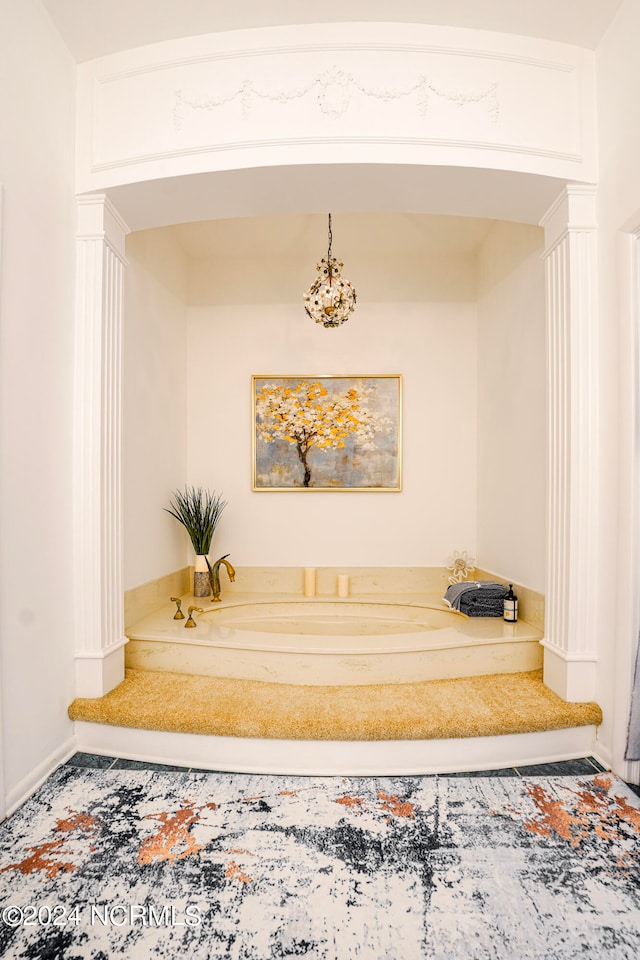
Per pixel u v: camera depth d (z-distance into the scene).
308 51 2.32
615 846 1.76
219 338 4.12
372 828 1.86
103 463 2.50
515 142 2.36
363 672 2.64
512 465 3.39
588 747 2.39
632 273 2.18
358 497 4.08
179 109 2.38
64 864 1.66
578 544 2.42
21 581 2.07
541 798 2.05
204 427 4.11
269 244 3.93
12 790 1.97
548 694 2.52
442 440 4.09
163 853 1.72
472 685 2.64
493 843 1.77
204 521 3.81
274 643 2.71
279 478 4.07
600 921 1.46
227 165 2.33
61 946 1.37
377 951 1.36
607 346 2.36
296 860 1.69
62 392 2.38
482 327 3.96
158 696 2.47
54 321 2.31
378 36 2.31
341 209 2.67
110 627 2.55
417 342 4.11
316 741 2.24
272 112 2.32
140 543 3.21
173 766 2.29
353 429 4.07
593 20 2.28
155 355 3.47
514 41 2.36
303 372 4.09
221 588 4.08
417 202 2.61
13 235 2.04
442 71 2.33
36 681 2.15
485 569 3.85
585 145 2.41
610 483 2.33
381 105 2.31
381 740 2.22
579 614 2.42
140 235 3.22
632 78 2.15
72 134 2.45
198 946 1.37
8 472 2.00
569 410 2.45
